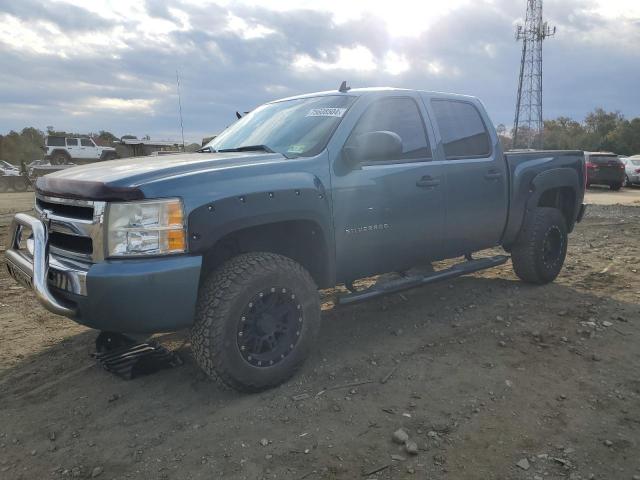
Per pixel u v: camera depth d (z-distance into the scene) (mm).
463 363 3721
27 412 3193
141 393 3377
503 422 2973
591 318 4582
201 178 3064
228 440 2816
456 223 4543
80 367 3811
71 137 36031
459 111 4793
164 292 2889
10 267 3672
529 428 2914
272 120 4285
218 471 2561
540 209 5484
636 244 8109
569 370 3613
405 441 2760
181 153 4133
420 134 4340
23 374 3725
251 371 3199
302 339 3428
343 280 3865
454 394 3289
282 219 3312
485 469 2564
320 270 3715
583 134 84125
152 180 2967
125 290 2828
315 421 2984
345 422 2975
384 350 3955
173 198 2934
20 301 5465
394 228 4027
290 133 3945
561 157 5684
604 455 2676
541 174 5348
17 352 4125
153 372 3637
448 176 4422
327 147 3678
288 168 3432
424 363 3725
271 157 3559
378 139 3615
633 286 5586
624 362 3738
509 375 3537
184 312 2965
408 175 4098
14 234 3730
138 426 2992
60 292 3074
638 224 10453
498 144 5035
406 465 2594
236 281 3117
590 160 23234
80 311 2959
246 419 3014
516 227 5223
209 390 3379
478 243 4887
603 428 2916
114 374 3629
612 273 6152
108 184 2904
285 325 3367
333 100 4117
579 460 2633
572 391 3326
